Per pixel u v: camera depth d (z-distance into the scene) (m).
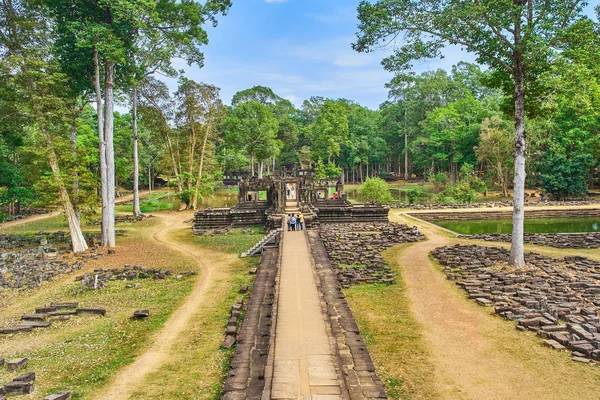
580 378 11.51
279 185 43.84
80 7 29.92
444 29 22.64
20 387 11.38
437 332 15.25
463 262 25.06
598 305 16.84
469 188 62.53
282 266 21.47
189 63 39.69
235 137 71.75
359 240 33.19
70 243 34.72
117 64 33.34
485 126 64.44
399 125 94.31
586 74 19.73
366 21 24.11
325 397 9.52
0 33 29.30
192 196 61.81
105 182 33.41
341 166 104.94
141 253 31.58
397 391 11.24
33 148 30.48
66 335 15.99
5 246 33.50
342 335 13.38
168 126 62.78
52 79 29.00
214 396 11.19
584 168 61.50
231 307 18.39
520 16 20.91
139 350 14.36
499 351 13.47
